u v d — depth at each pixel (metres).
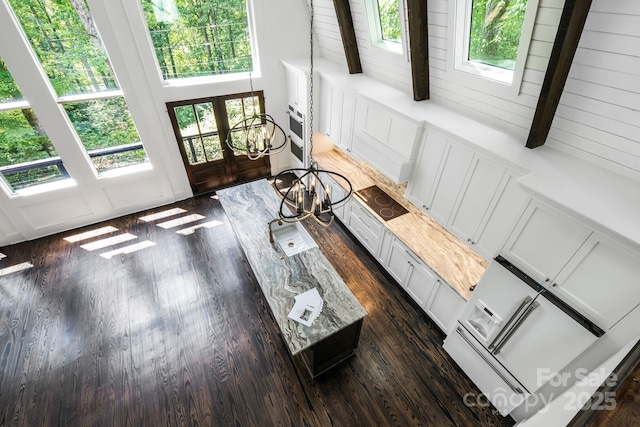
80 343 3.33
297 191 2.64
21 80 3.61
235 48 4.76
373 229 4.17
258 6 4.40
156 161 4.98
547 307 2.18
